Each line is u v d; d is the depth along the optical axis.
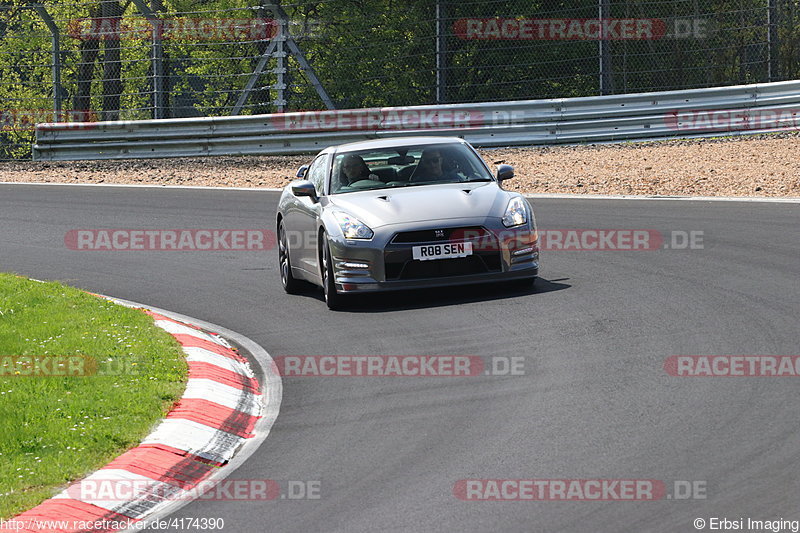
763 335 27.22
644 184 58.75
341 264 34.09
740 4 96.19
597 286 34.94
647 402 22.36
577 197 56.31
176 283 41.56
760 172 58.78
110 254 48.25
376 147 38.53
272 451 21.23
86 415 22.52
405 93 105.88
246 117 80.75
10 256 48.72
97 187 70.38
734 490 17.19
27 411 22.69
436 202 34.78
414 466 19.52
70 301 34.81
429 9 104.94
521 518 16.66
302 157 79.81
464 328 30.42
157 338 29.66
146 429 21.92
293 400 24.95
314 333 31.72
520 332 29.45
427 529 16.47
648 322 29.52
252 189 66.44
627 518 16.39
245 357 29.73
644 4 100.50
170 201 62.72
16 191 70.06
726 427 20.36
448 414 22.66
